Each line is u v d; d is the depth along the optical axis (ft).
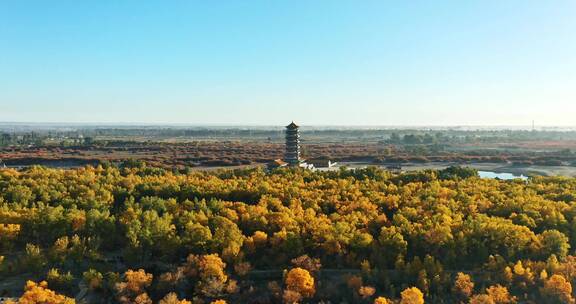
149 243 326.85
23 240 346.33
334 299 293.84
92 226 349.00
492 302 276.62
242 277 312.91
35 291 262.26
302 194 436.76
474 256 331.16
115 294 287.48
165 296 276.62
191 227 335.88
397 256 320.50
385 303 269.44
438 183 490.90
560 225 357.20
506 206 394.73
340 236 329.93
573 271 300.81
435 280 297.94
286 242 329.11
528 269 300.40
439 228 326.85
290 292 282.97
